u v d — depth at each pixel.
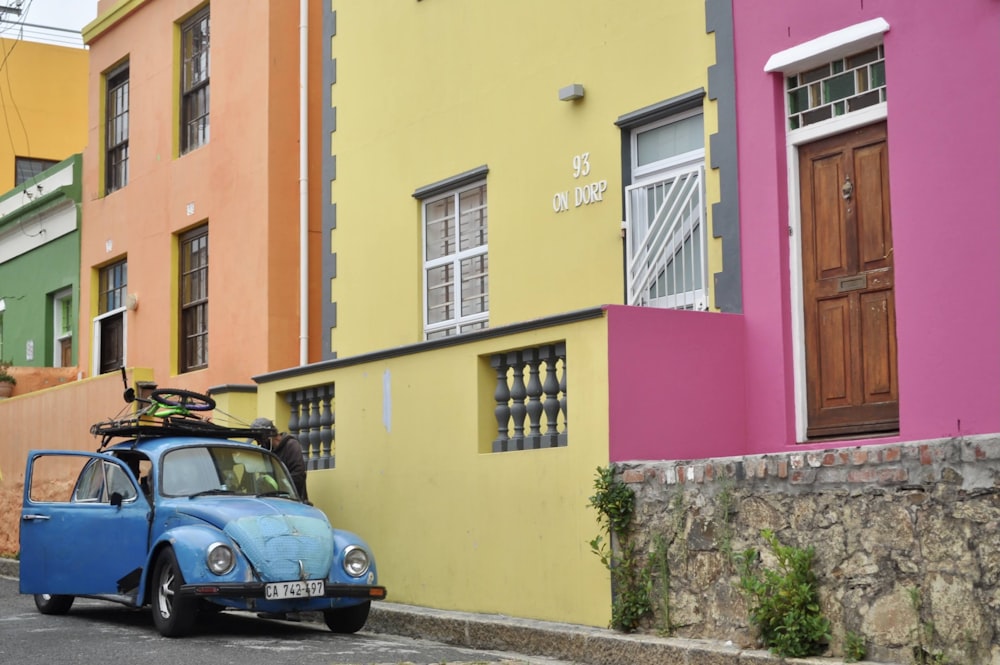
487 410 11.40
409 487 12.20
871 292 9.79
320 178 17.59
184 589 10.44
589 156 12.42
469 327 14.11
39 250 24.38
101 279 22.44
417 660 9.46
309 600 10.67
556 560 10.27
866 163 9.90
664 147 11.82
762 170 10.52
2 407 22.27
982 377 8.80
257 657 9.48
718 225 10.88
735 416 10.43
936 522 7.39
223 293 18.20
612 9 12.23
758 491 8.54
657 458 10.01
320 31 17.83
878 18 9.61
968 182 8.96
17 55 29.44
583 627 9.75
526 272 13.11
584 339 10.14
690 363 10.27
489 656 9.80
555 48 12.89
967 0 9.02
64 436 20.16
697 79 11.23
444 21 14.51
